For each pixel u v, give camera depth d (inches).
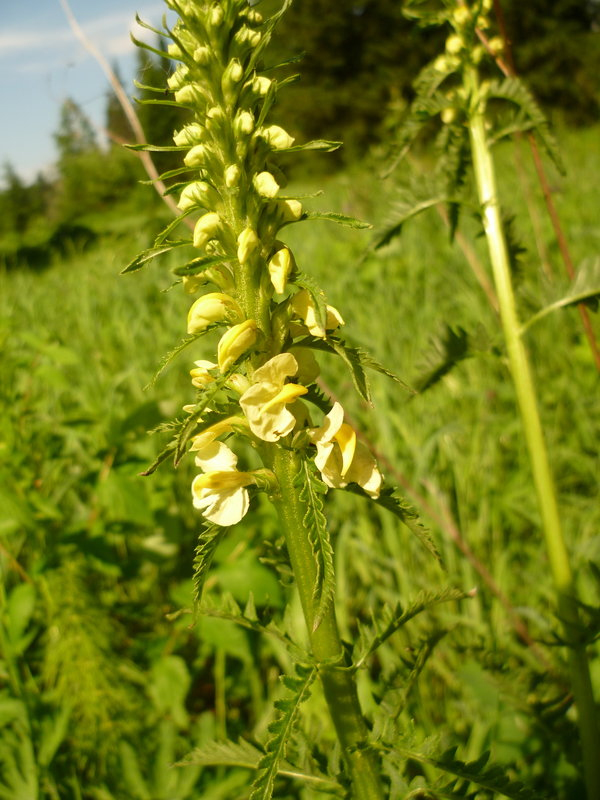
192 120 7.7
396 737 7.6
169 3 6.9
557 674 12.2
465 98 11.2
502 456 19.9
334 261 34.8
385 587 16.2
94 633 13.6
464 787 7.7
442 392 21.7
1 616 14.3
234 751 8.3
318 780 8.0
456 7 11.4
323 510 6.8
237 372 7.6
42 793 11.6
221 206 7.2
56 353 17.9
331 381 22.4
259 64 7.3
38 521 15.9
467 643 11.0
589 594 13.5
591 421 20.2
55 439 18.3
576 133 80.3
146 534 18.5
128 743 12.6
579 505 17.3
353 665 7.3
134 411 16.9
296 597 13.6
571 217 35.8
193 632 15.8
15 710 12.4
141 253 7.0
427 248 33.3
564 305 10.7
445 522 15.5
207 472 7.2
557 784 11.1
